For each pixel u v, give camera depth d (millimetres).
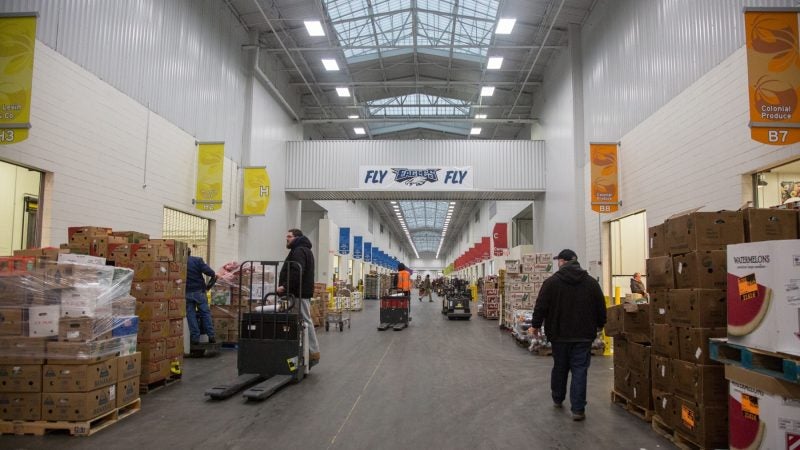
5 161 7277
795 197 7758
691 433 4215
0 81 6426
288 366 6734
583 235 16000
